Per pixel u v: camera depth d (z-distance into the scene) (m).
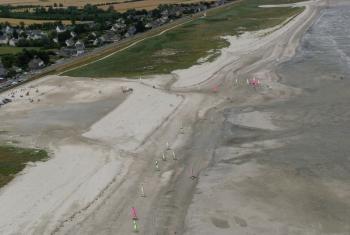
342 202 46.62
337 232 42.03
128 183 54.53
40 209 49.78
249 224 44.28
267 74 96.38
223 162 58.12
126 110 81.94
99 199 51.22
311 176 52.19
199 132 68.81
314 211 45.44
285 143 61.59
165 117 76.44
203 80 97.25
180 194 51.16
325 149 58.53
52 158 62.94
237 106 78.62
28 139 71.50
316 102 76.12
